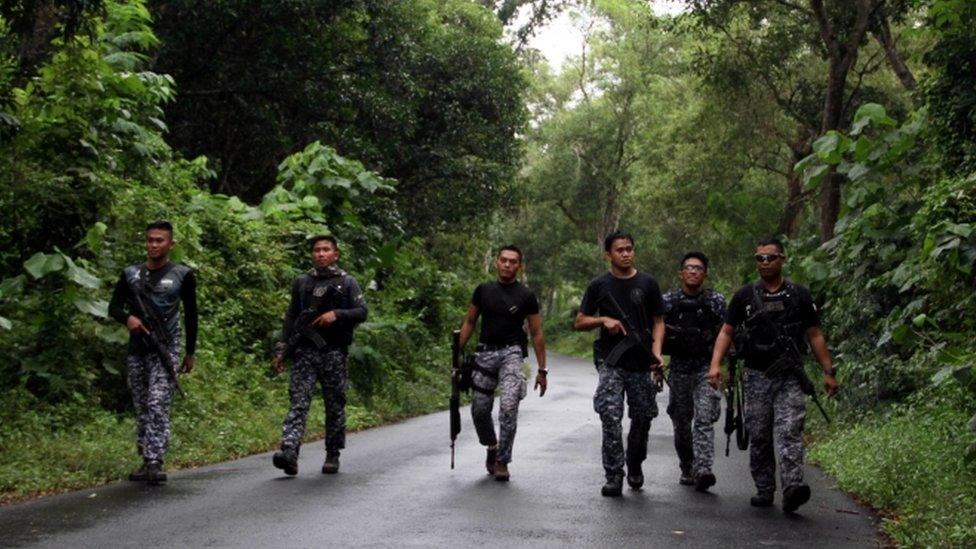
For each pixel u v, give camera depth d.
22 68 11.86
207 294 14.38
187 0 20.92
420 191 30.09
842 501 8.04
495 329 8.89
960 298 10.60
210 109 24.58
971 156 11.84
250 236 16.02
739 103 27.81
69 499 7.34
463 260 34.00
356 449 10.93
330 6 23.17
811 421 14.38
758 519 7.09
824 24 19.95
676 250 45.72
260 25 22.89
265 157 26.02
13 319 10.66
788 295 7.55
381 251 19.67
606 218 59.94
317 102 24.55
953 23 11.85
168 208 13.97
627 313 8.17
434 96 29.08
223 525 6.42
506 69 30.23
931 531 6.27
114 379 11.10
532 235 65.56
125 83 12.55
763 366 7.54
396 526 6.47
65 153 11.52
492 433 8.93
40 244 11.23
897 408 11.63
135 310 8.31
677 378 8.63
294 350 8.77
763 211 19.33
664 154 34.19
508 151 30.89
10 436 8.91
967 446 8.20
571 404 18.27
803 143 29.88
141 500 7.31
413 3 27.69
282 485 8.12
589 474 9.12
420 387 17.94
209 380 12.30
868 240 12.98
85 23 10.30
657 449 11.37
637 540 6.24
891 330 11.43
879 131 13.62
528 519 6.82
